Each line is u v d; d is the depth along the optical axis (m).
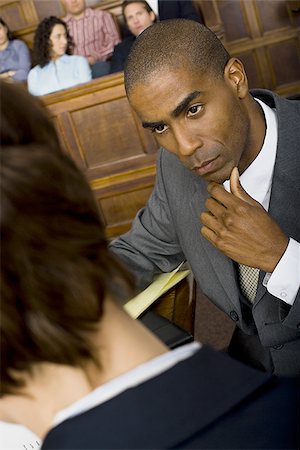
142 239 1.98
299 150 1.72
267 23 6.79
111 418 0.57
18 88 0.56
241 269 1.80
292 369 1.79
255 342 1.90
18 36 6.83
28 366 0.56
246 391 0.60
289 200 1.72
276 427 0.59
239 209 1.59
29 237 0.53
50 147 0.56
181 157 1.62
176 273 1.96
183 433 0.56
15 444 1.18
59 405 0.60
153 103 1.56
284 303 1.66
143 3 5.88
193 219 1.86
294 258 1.59
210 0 6.61
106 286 0.57
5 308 0.53
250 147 1.71
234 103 1.62
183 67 1.54
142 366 0.60
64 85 5.80
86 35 6.45
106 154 5.02
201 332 3.67
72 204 0.55
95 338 0.59
